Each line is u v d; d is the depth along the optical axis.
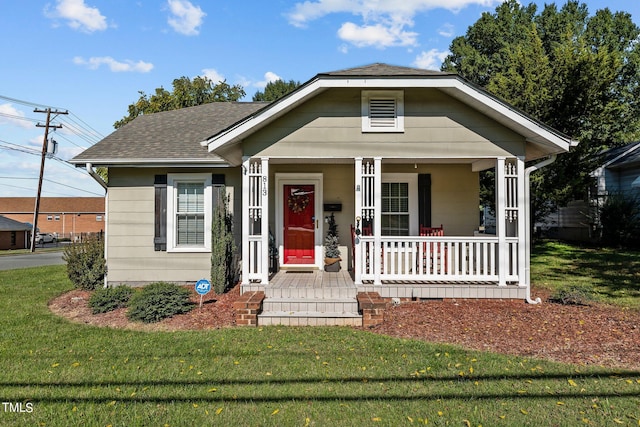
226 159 8.25
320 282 7.81
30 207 57.50
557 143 7.15
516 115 7.11
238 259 9.68
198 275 9.67
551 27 24.30
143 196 9.74
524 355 4.83
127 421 3.34
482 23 26.38
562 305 7.25
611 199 17.20
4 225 36.56
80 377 4.25
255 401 3.67
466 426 3.24
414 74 7.07
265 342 5.38
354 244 8.56
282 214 9.76
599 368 4.36
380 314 6.17
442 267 7.61
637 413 3.40
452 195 9.86
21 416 3.43
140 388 3.97
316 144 7.67
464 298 7.56
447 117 7.69
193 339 5.53
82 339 5.62
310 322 6.38
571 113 15.02
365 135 7.69
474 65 24.52
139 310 6.57
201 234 9.77
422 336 5.62
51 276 12.55
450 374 4.25
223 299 7.95
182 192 9.84
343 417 3.38
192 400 3.70
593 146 15.49
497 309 6.96
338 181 9.79
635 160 16.38
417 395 3.77
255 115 7.09
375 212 7.63
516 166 7.68
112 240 9.70
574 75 14.62
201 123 11.68
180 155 9.34
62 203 58.75
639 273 10.98
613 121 16.45
